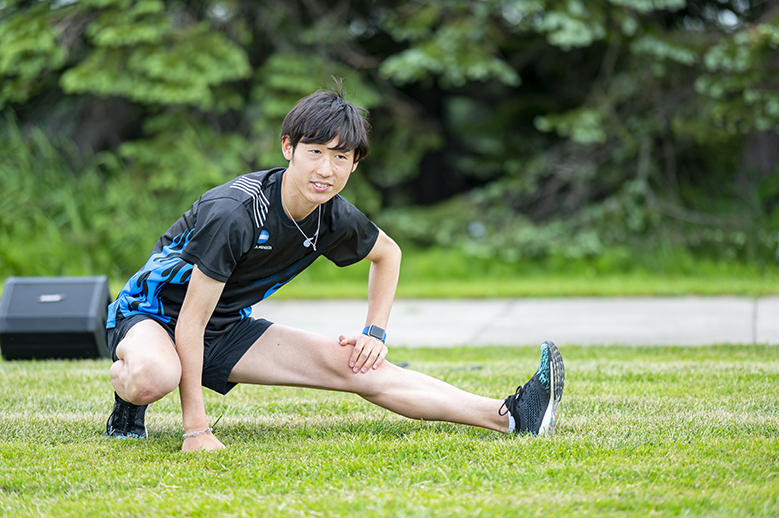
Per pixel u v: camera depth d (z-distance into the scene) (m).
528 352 6.33
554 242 14.58
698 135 14.20
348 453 3.16
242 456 3.11
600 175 15.37
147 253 13.31
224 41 14.20
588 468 2.88
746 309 8.91
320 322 8.69
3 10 15.15
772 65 13.89
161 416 4.01
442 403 3.47
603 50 15.97
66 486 2.81
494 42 14.60
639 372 4.98
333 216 3.31
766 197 14.24
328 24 15.21
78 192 13.92
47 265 12.66
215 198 3.11
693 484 2.70
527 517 2.40
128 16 13.70
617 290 11.03
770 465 2.92
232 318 3.37
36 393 4.57
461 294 11.39
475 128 18.16
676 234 14.49
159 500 2.62
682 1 13.70
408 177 18.94
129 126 17.12
